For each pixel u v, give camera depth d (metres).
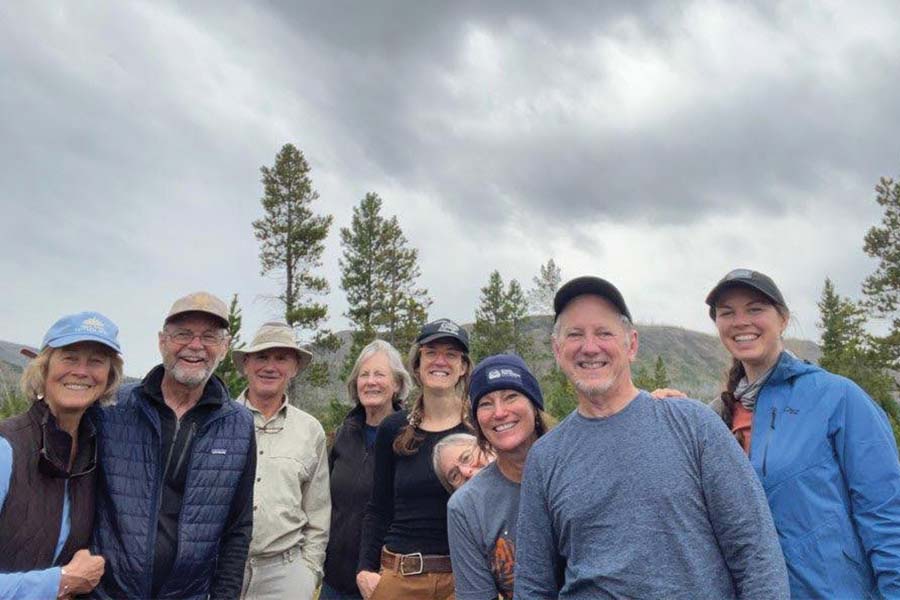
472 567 3.12
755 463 2.94
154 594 3.38
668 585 2.30
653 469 2.43
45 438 3.10
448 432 3.98
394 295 39.19
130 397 3.59
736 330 3.19
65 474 3.15
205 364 3.65
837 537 2.69
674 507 2.38
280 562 4.38
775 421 2.99
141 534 3.35
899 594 2.52
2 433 3.01
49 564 3.10
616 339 2.64
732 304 3.20
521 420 3.12
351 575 4.59
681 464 2.44
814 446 2.81
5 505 2.93
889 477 2.67
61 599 3.05
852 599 2.64
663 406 2.60
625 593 2.33
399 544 3.82
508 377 3.13
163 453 3.52
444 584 3.69
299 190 36.78
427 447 3.94
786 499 2.79
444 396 4.10
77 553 3.21
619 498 2.43
